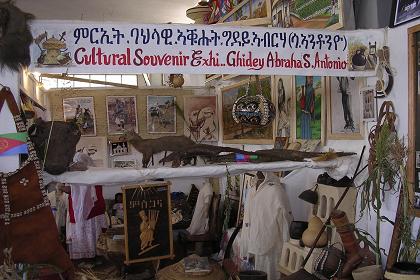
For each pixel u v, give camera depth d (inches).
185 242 190.5
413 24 90.6
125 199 150.4
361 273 82.4
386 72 98.1
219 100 221.3
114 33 87.1
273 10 147.1
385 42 98.6
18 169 76.9
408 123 90.9
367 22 107.7
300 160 103.3
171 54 89.5
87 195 168.7
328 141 122.3
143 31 88.2
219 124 222.8
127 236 150.4
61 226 195.0
